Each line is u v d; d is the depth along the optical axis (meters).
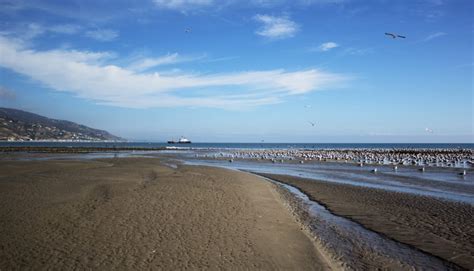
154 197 17.17
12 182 22.05
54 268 9.02
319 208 18.17
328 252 11.56
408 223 15.07
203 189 20.02
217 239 11.58
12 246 10.40
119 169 32.12
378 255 11.34
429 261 10.88
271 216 15.12
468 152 75.12
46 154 71.00
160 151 98.00
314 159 56.34
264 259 10.22
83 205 15.27
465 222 15.13
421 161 49.38
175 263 9.56
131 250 10.31
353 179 30.06
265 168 41.84
